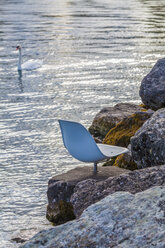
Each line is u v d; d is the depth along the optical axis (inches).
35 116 729.6
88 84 968.9
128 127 514.0
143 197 226.8
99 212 224.4
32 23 2113.7
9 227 361.1
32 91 913.5
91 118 719.1
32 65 1131.3
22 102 823.7
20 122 692.7
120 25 2012.8
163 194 224.8
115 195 234.5
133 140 362.9
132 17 2331.4
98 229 212.5
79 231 215.0
